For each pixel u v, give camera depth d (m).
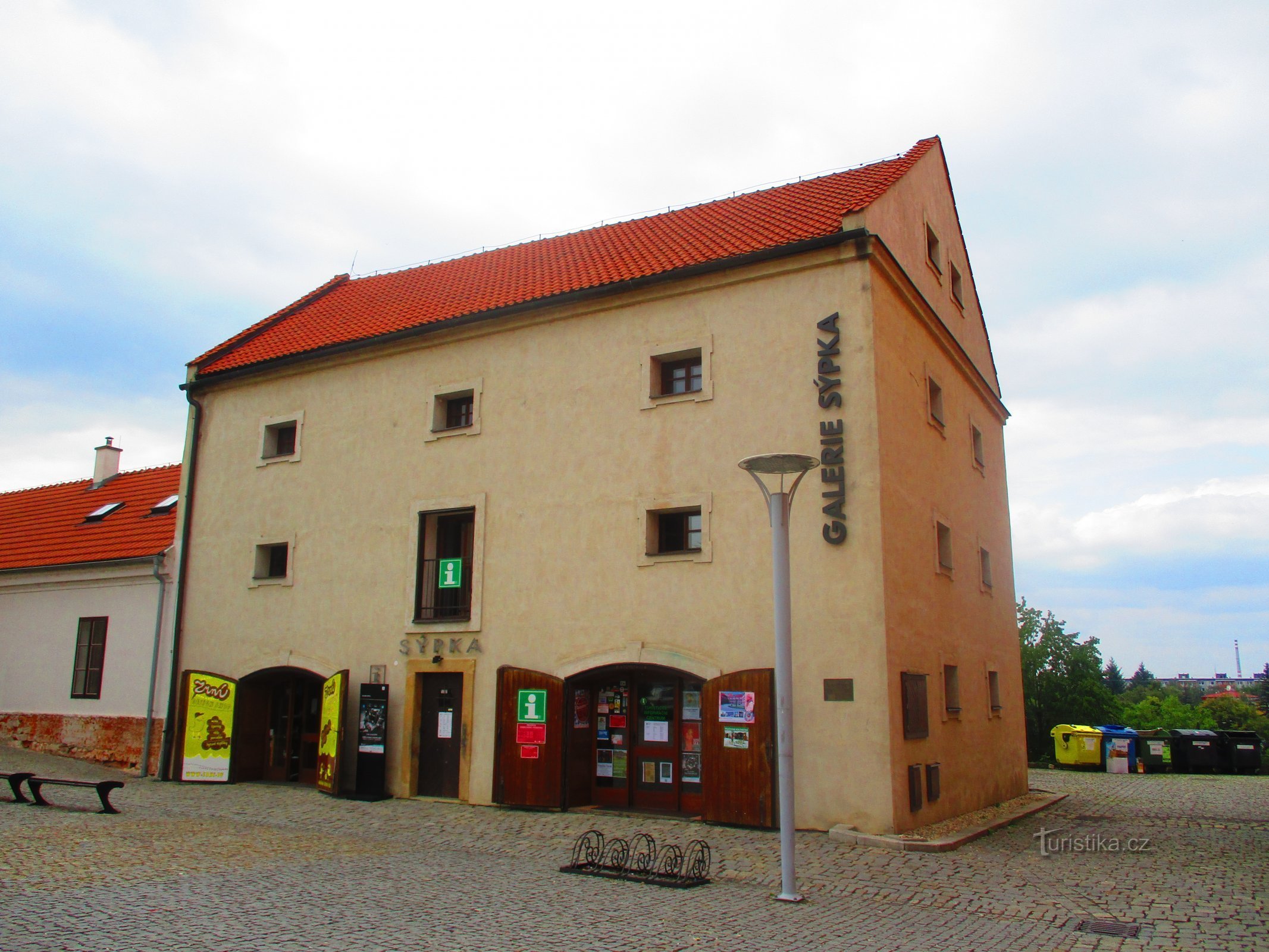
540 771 14.31
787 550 9.62
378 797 15.51
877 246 13.45
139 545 20.36
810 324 13.55
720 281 14.32
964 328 18.95
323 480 17.91
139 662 19.25
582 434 15.18
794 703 12.62
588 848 11.03
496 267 19.91
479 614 15.54
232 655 18.23
